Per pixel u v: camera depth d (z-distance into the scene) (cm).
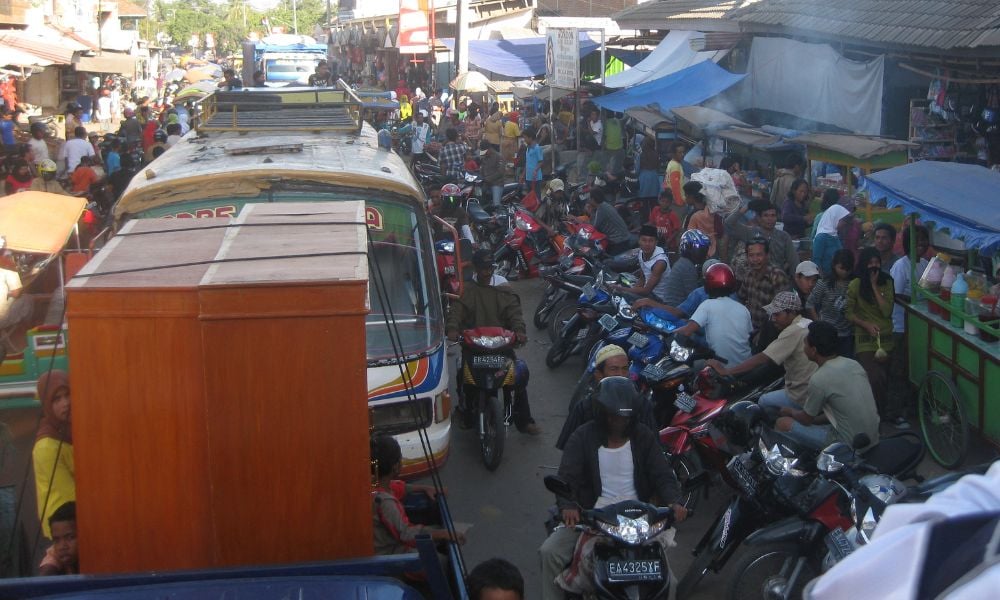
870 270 761
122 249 390
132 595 319
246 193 688
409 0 2977
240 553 343
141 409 338
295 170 689
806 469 493
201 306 331
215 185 684
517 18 3594
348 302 335
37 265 742
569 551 459
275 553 344
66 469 418
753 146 1311
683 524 644
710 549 529
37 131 1873
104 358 335
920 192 745
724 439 584
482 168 1741
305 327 335
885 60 1251
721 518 540
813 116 1441
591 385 719
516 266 1361
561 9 3672
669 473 461
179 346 335
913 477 550
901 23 1177
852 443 514
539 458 764
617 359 601
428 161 2244
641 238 991
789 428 581
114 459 339
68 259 695
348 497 343
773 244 939
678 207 1423
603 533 418
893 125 1268
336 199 692
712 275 730
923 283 762
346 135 916
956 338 707
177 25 9575
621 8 3503
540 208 1588
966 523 148
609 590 412
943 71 1127
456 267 889
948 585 142
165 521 342
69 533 388
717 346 718
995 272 743
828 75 1386
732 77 1641
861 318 767
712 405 612
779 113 1563
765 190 1311
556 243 1302
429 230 721
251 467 339
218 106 1012
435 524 491
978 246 655
